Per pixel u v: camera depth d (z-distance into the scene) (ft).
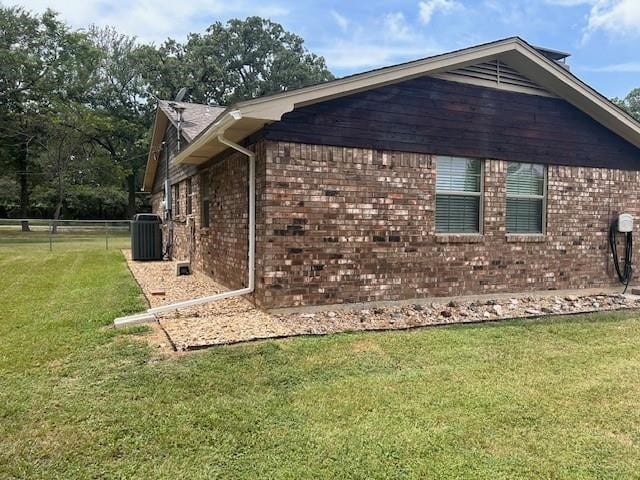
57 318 20.27
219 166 28.76
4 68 83.56
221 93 126.21
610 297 27.25
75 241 73.41
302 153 20.68
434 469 8.75
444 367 14.42
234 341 16.80
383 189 22.31
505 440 9.87
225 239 27.58
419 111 23.02
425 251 23.40
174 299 24.99
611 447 9.63
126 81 115.65
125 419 10.66
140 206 133.69
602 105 25.76
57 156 88.17
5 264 41.34
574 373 13.97
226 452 9.32
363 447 9.52
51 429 10.21
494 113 24.88
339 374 13.73
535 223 26.71
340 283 21.62
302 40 140.97
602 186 28.32
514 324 20.12
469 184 24.70
